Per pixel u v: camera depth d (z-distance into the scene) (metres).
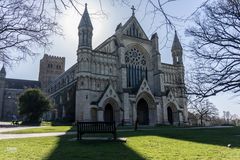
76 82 72.44
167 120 75.00
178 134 29.75
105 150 15.16
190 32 22.56
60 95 98.19
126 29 78.12
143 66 79.06
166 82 81.06
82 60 66.44
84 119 62.09
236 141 21.03
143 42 79.94
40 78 153.38
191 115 94.75
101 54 70.94
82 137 24.33
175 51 85.81
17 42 10.12
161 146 17.27
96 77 68.25
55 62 148.50
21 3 9.59
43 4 6.12
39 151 14.73
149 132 33.91
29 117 76.75
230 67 10.84
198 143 19.33
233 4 11.22
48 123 78.19
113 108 67.19
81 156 12.93
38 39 10.16
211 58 11.53
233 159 12.07
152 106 72.50
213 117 113.56
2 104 139.75
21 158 12.30
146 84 71.94
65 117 80.44
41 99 77.56
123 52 72.88
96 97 66.75
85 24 68.62
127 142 19.80
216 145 17.92
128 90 68.94
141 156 12.94
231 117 129.50
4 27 9.37
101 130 21.61
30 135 29.17
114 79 71.25
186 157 12.65
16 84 148.88
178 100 80.19
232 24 11.51
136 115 68.06
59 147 16.62
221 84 10.66
